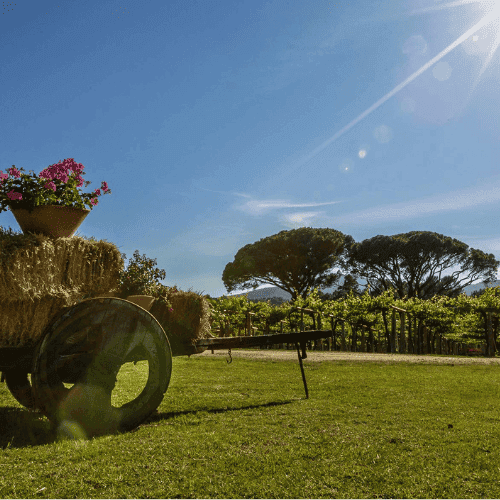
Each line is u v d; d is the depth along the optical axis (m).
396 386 7.11
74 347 3.79
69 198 4.33
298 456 3.30
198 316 4.91
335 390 6.57
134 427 3.98
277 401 5.58
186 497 2.57
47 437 3.77
